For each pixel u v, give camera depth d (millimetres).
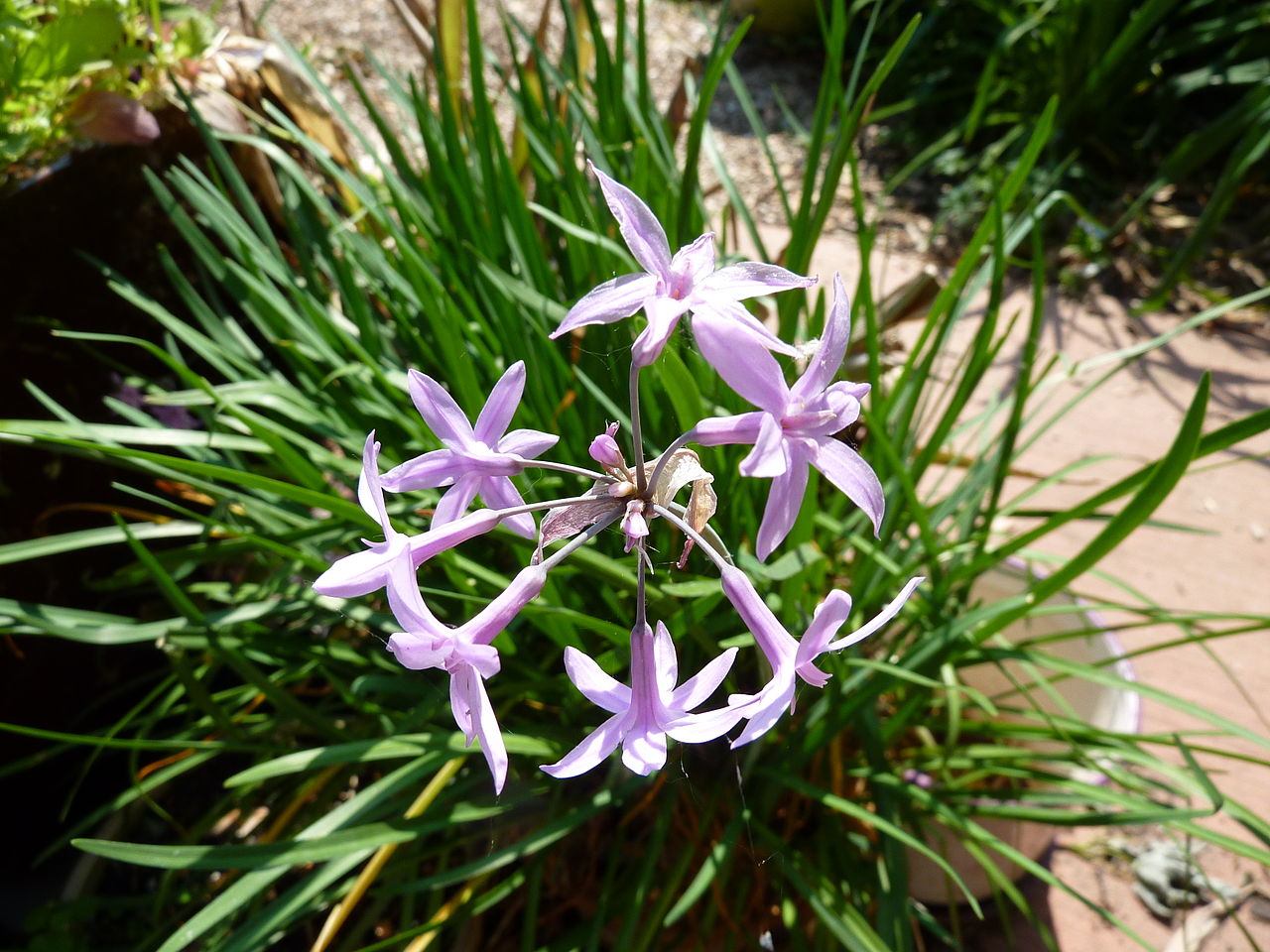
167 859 143
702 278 106
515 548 165
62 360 233
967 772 229
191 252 267
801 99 553
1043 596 184
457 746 173
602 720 201
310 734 235
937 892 237
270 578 202
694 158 210
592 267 224
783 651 109
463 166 225
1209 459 378
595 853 207
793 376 160
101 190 230
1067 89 488
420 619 101
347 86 512
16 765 204
